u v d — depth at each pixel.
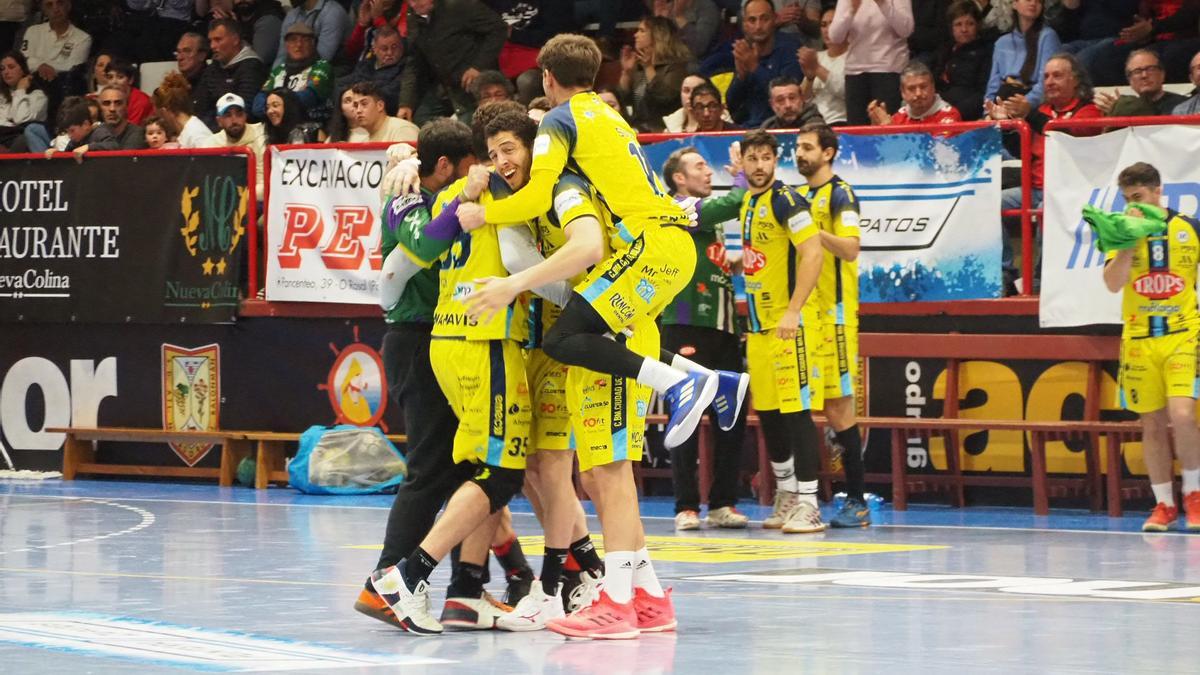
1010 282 13.55
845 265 11.65
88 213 16.70
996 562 9.37
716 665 5.67
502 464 6.62
